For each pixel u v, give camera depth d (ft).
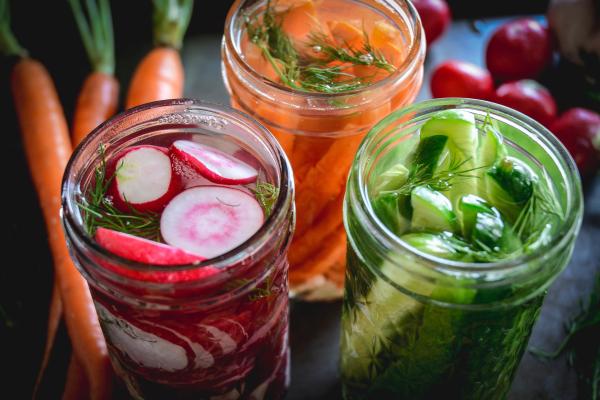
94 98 1.81
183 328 1.14
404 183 1.21
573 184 1.14
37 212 1.72
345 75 1.36
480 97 1.80
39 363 1.54
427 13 1.85
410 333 1.23
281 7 1.43
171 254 1.09
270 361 1.34
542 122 1.77
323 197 1.41
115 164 1.22
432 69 1.94
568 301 1.61
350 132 1.32
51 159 1.73
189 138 1.26
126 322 1.16
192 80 1.89
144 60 1.85
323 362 1.55
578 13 1.80
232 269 1.07
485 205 1.15
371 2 1.43
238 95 1.36
